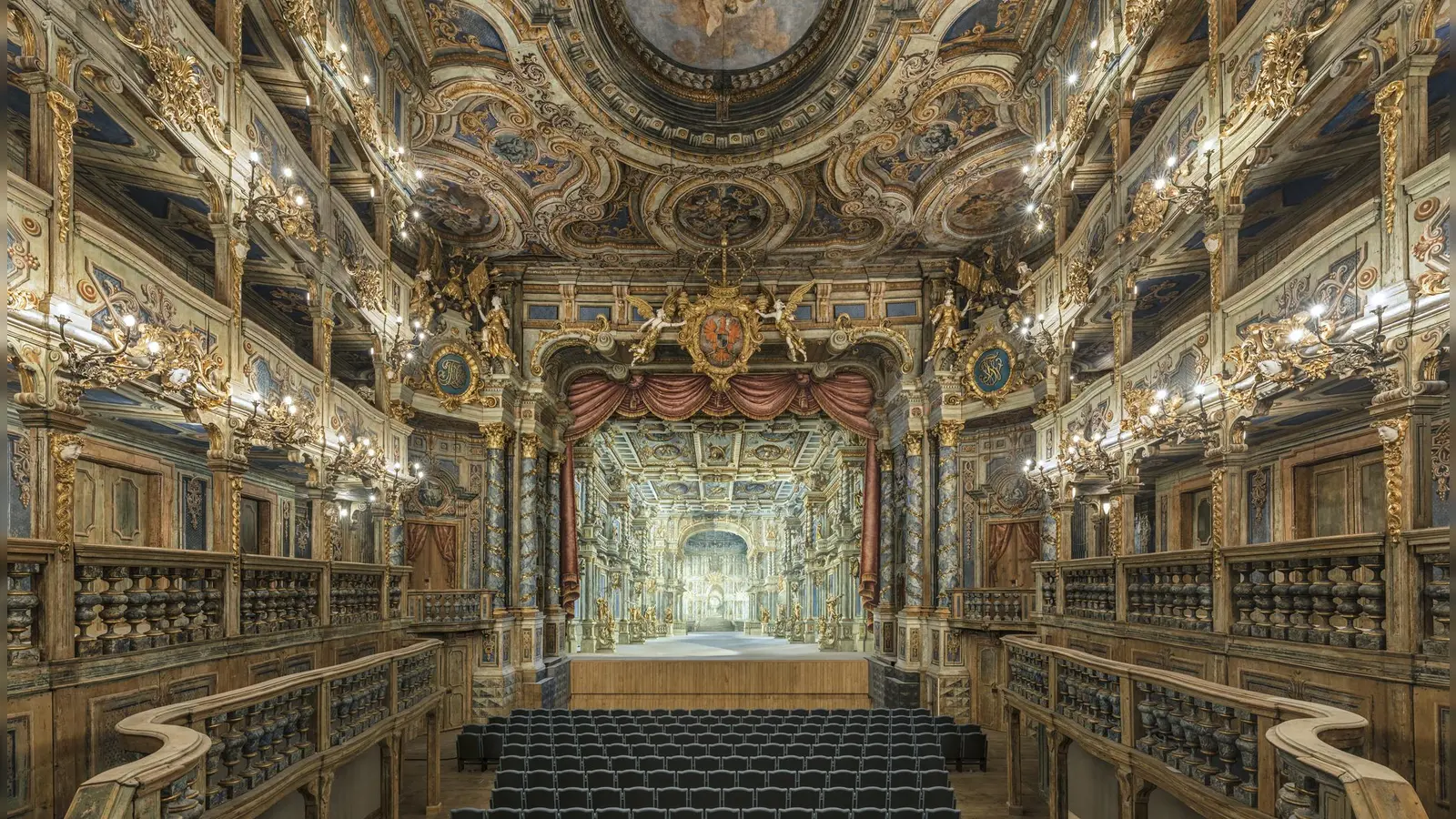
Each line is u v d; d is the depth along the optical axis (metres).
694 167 18.12
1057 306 14.72
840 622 32.59
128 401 9.07
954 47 14.82
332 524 14.84
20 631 6.07
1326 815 4.57
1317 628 7.03
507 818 8.79
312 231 11.54
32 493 6.38
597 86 16.19
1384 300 6.55
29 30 6.45
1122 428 11.55
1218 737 6.59
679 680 24.89
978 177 18.27
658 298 23.22
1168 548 15.62
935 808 9.62
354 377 18.44
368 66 14.10
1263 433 12.04
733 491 45.62
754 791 9.86
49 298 6.43
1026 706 11.25
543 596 24.34
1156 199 10.51
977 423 21.12
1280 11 8.34
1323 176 10.35
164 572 7.82
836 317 22.98
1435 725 5.75
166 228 11.62
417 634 18.56
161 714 5.93
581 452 29.34
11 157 8.09
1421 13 6.46
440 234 21.20
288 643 9.93
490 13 14.20
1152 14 10.48
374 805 10.23
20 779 5.82
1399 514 6.36
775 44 16.70
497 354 21.38
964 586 21.05
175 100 8.30
